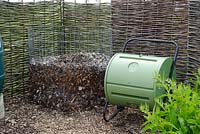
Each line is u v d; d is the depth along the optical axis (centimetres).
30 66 393
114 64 311
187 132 157
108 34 422
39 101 384
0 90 337
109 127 326
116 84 306
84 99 369
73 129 322
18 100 399
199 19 347
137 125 329
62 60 388
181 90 175
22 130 316
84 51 431
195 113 160
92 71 367
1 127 322
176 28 377
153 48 398
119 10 418
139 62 303
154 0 389
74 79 365
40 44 409
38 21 421
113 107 366
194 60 360
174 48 382
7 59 393
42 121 341
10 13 390
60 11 450
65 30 441
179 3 370
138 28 407
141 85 294
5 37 387
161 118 168
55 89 372
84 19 446
